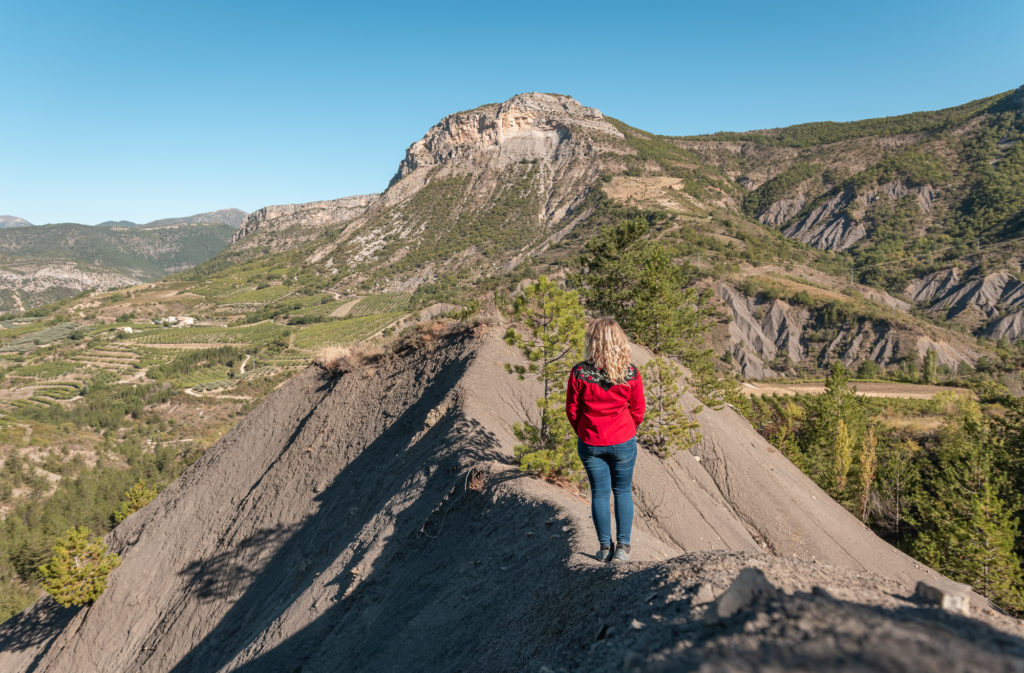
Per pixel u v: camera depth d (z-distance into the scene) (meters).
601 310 31.31
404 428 16.66
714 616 2.50
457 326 19.41
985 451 30.61
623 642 3.08
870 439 36.25
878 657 1.60
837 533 20.33
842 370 42.84
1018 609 21.97
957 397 58.56
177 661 15.85
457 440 12.66
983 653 1.62
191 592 18.00
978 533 23.25
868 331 124.12
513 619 5.44
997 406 56.56
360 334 176.50
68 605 19.30
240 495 20.84
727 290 142.00
